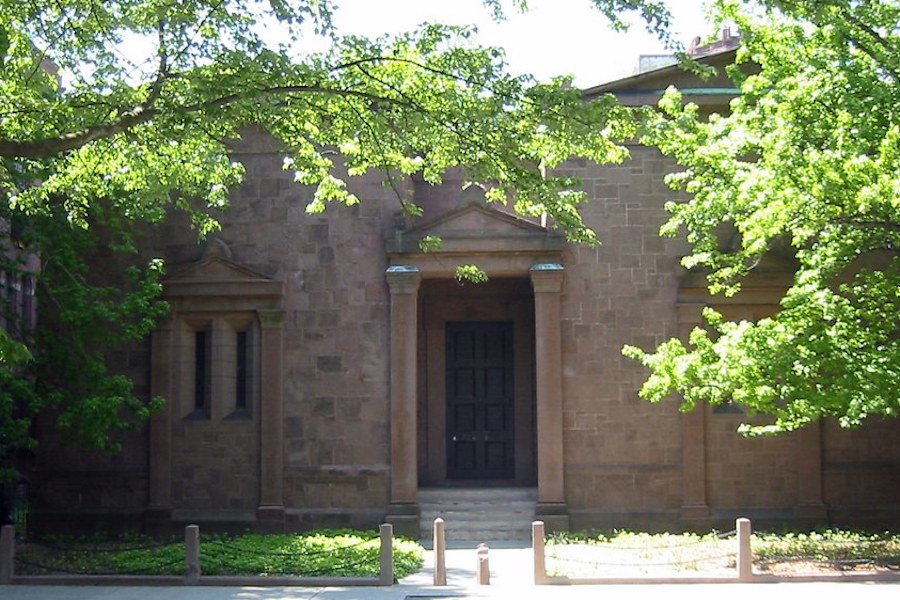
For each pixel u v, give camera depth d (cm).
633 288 2130
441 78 1387
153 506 2134
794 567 1634
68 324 1978
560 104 1340
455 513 2139
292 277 2172
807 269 1783
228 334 2188
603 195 2150
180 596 1506
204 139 1510
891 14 1595
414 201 2433
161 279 2170
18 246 2089
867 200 1423
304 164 1519
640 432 2105
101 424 1895
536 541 1577
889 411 1593
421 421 2412
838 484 2088
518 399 2411
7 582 1625
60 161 1592
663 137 1677
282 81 1314
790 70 1653
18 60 1420
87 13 1334
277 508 2119
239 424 2155
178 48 1313
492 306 2436
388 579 1580
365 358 2147
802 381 1602
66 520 2156
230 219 2191
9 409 1889
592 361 2119
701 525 2066
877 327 1644
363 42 1373
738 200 1588
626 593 1477
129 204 1922
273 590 1553
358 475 2122
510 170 1400
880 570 1608
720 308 2117
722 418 2103
